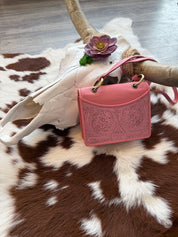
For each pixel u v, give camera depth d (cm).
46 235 60
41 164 77
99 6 204
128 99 73
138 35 158
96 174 72
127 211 64
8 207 65
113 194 67
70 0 104
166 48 143
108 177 71
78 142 83
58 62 131
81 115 73
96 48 78
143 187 68
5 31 173
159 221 61
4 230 61
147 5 201
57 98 75
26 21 186
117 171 73
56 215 63
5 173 73
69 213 64
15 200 67
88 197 67
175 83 66
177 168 73
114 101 72
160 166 74
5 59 133
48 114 76
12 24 183
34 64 129
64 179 72
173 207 64
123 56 86
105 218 62
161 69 69
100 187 69
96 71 80
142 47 145
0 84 114
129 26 166
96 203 65
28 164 77
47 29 173
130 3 207
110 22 171
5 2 221
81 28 99
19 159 78
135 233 60
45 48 150
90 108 71
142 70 76
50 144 83
